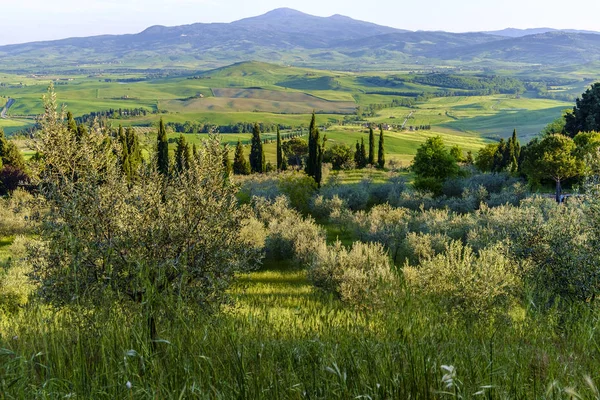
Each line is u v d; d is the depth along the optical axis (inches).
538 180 2409.0
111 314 195.0
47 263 276.1
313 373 129.4
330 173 3814.0
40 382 133.0
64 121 321.7
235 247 325.7
